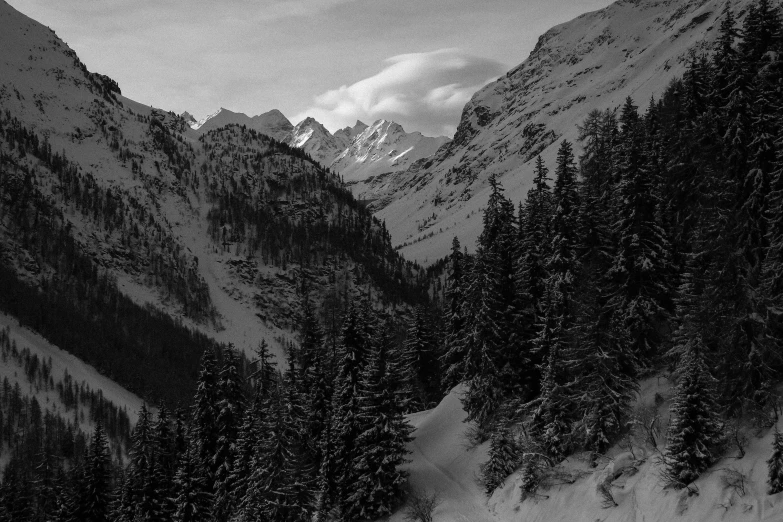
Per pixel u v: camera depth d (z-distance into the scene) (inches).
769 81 1811.0
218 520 2183.8
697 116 1991.9
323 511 2048.5
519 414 2095.2
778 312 1423.5
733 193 1637.6
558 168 2080.5
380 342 2096.5
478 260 2266.2
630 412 1665.8
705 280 1508.4
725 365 1429.6
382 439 1989.4
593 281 1830.7
